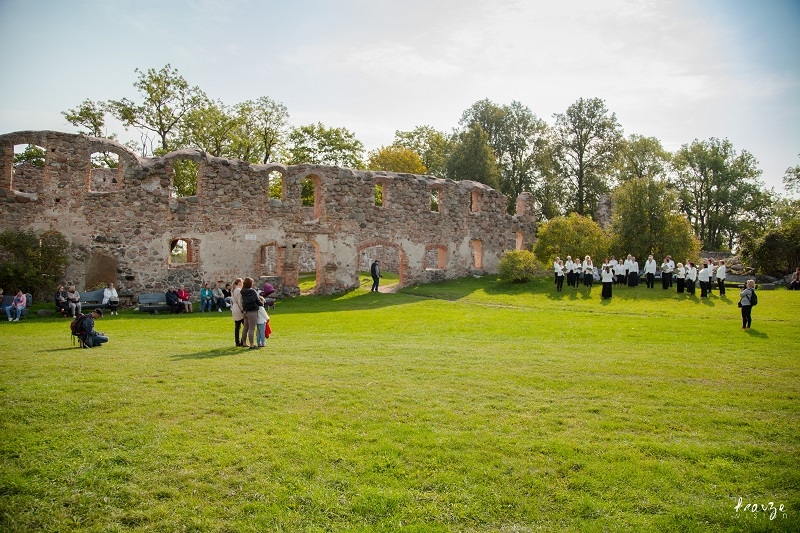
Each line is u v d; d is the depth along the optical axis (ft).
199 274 90.38
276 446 25.27
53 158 81.46
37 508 20.71
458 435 26.73
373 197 107.45
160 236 87.56
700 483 23.11
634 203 117.80
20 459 23.59
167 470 23.18
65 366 37.14
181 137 148.36
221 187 92.38
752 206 219.20
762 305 78.33
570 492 22.33
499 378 36.58
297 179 99.45
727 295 88.58
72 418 27.68
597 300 86.02
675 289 95.45
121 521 20.26
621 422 28.94
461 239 120.06
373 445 25.50
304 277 128.67
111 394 31.07
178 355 42.83
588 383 35.86
